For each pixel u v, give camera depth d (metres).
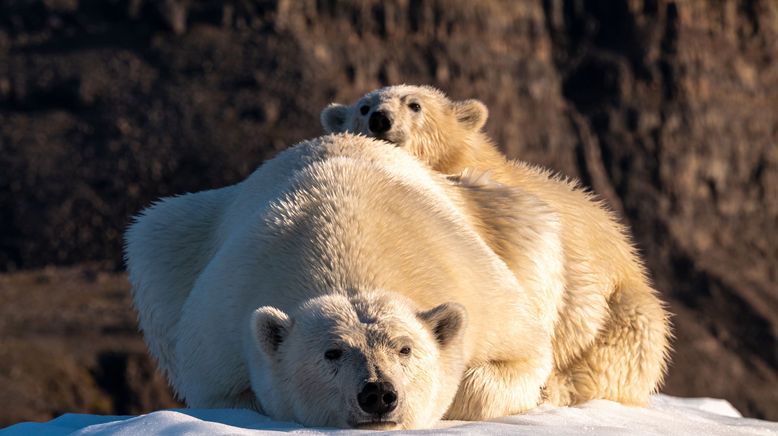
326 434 4.67
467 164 9.26
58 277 71.56
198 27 88.06
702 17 94.44
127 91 84.12
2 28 89.25
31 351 52.31
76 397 49.59
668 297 81.81
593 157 87.69
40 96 84.88
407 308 5.17
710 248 86.75
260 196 6.30
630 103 90.56
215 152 79.31
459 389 5.69
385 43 86.62
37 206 78.06
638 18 93.81
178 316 6.72
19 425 5.87
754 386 73.12
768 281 85.44
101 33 88.88
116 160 79.94
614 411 6.60
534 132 85.94
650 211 86.25
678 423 6.18
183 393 6.70
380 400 4.76
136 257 6.96
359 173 6.09
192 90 83.81
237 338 5.63
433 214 6.04
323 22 87.31
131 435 4.74
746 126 92.12
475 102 9.66
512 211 6.78
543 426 5.04
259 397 5.41
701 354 75.19
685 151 89.00
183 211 7.04
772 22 96.69
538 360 6.02
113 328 58.03
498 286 5.94
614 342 7.16
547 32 94.38
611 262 7.47
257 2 88.31
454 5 87.62
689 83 91.19
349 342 4.90
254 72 84.31
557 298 6.84
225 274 5.79
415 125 9.04
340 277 5.44
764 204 90.69
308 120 81.38
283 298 5.46
